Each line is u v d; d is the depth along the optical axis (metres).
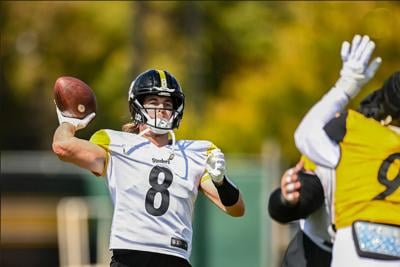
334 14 56.25
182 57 73.06
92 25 78.94
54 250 52.38
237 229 46.56
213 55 76.50
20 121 98.94
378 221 21.39
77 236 48.19
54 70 84.31
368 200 21.48
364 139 21.88
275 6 73.25
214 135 59.41
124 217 20.62
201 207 46.50
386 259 21.20
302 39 57.03
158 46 74.12
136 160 20.86
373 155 21.72
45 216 51.53
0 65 92.75
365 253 21.25
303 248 23.28
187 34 73.25
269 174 46.84
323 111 22.89
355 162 21.78
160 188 20.75
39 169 53.47
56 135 20.73
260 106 58.69
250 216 46.62
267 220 46.66
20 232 51.66
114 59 75.81
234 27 75.25
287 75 57.34
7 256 52.09
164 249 20.52
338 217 21.75
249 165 55.28
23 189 51.44
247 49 75.25
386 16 55.19
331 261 22.61
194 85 71.19
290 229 51.47
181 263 20.67
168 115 21.05
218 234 46.47
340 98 23.14
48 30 83.00
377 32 55.03
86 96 21.11
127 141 21.02
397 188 21.48
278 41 60.84
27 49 86.81
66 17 81.06
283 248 51.16
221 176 20.62
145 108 20.98
